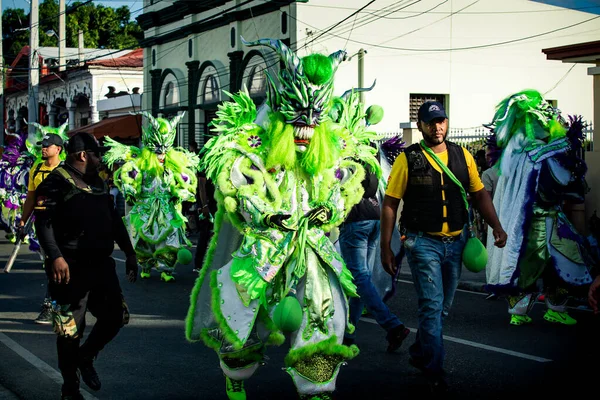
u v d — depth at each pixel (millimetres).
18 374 6082
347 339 6570
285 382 5723
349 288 4680
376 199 6633
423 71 23547
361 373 5898
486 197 5430
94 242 5031
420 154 5258
